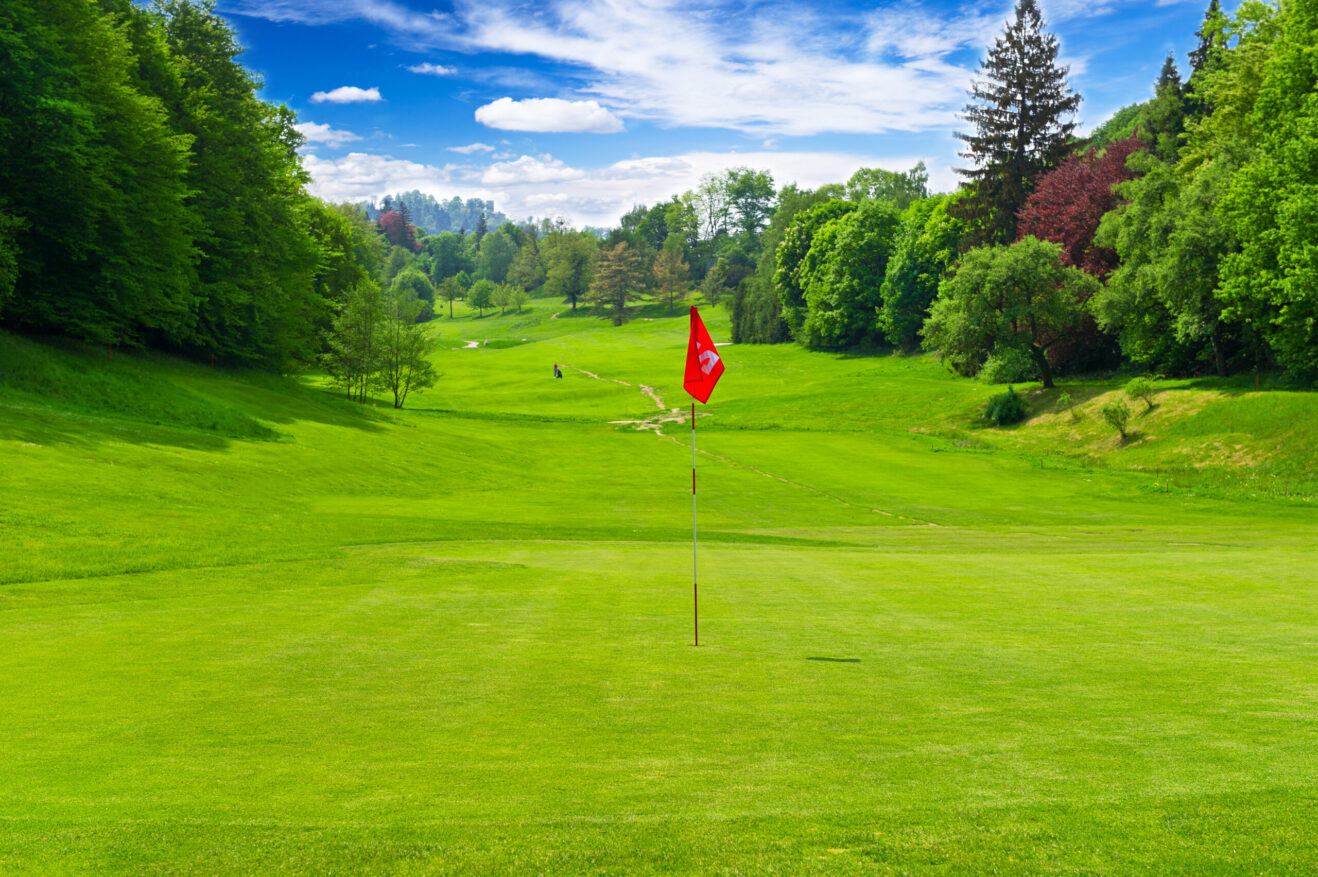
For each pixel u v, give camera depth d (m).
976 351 57.25
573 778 5.21
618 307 169.50
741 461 46.91
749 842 4.23
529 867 3.97
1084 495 36.22
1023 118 75.56
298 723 6.45
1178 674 7.95
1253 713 6.59
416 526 23.02
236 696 7.25
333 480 33.12
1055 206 64.06
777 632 10.10
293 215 57.44
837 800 4.79
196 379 46.19
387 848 4.16
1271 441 37.88
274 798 4.88
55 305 38.41
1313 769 5.24
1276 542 21.44
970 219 77.62
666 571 15.58
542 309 198.50
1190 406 43.94
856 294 95.75
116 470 25.62
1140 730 6.16
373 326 61.38
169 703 7.02
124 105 39.62
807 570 15.70
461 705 6.96
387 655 8.86
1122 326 52.72
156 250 41.84
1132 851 4.08
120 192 38.56
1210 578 14.23
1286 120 40.53
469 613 11.37
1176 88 71.81
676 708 6.87
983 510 32.59
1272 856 4.00
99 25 39.06
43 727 6.33
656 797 4.87
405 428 50.59
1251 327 45.38
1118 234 50.53
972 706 6.89
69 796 4.90
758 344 118.00
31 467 23.47
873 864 3.97
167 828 4.40
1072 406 51.56
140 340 47.81
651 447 52.59
